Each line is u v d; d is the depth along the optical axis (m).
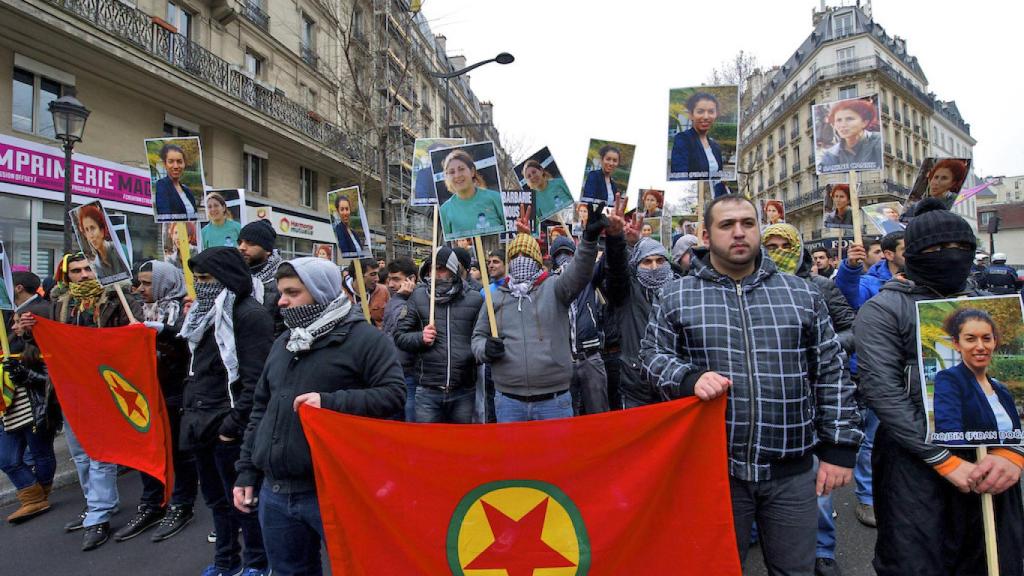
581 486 2.25
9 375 4.41
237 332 3.08
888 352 2.26
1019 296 2.06
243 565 3.37
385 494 2.27
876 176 42.53
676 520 2.19
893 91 45.78
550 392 3.71
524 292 3.82
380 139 15.27
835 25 46.25
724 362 2.21
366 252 5.47
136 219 13.91
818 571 3.31
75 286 4.54
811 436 2.21
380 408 2.43
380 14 16.70
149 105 14.48
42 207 11.68
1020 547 2.12
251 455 2.65
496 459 2.27
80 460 4.21
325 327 2.48
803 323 2.19
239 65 17.64
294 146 18.92
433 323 4.54
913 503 2.18
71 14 11.04
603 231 3.78
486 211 3.70
